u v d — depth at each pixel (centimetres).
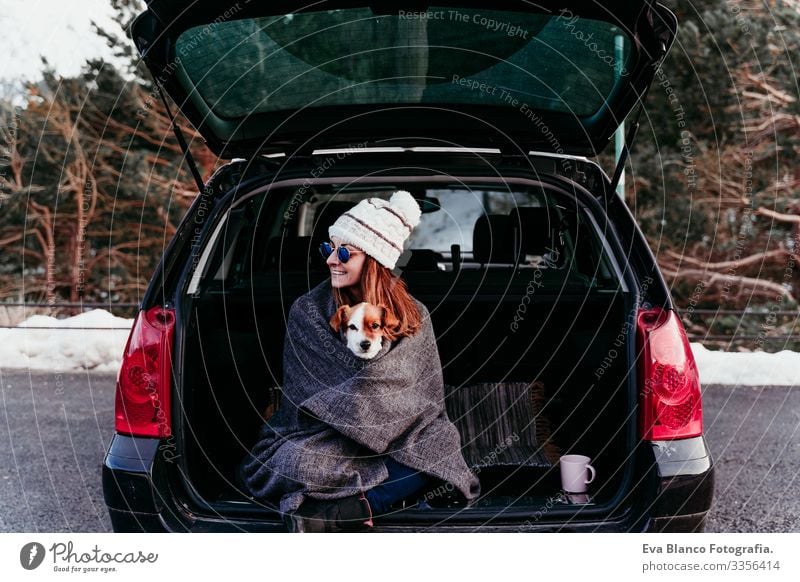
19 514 344
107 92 1273
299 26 257
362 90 281
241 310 270
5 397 593
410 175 264
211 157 1343
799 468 415
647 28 234
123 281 1352
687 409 212
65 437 478
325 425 214
